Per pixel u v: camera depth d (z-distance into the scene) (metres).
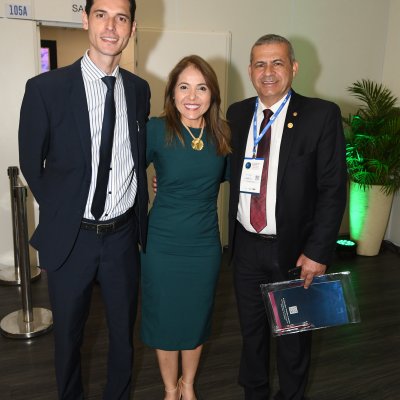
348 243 4.50
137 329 2.91
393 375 2.49
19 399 2.23
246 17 4.24
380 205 4.33
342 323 1.85
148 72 3.99
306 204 1.78
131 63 4.05
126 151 1.81
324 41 4.54
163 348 2.02
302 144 1.74
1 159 3.73
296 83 4.56
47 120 1.64
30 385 2.35
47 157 1.76
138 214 1.92
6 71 3.57
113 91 1.72
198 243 1.94
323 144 1.73
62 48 6.16
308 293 1.83
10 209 3.85
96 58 1.69
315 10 4.43
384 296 3.57
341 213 1.76
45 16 3.56
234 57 4.29
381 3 4.64
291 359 1.92
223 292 3.56
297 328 1.81
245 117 1.93
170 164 1.87
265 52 1.76
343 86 4.73
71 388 1.93
